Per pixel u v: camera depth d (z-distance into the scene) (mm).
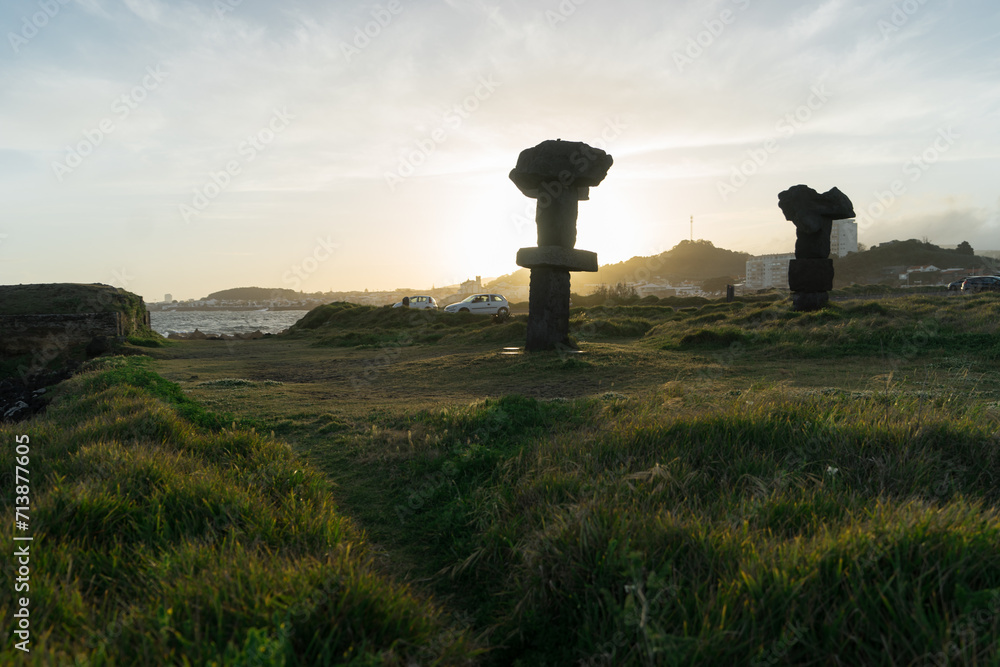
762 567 2361
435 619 2625
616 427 5223
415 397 10016
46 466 4453
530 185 13664
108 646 2102
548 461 4570
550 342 13656
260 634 2057
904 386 7934
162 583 2488
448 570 3535
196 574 2678
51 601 2395
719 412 5191
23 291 27109
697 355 12969
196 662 1974
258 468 4930
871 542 2391
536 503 3816
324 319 39219
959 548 2344
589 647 2363
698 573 2521
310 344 25266
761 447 4570
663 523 2902
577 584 2689
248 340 30688
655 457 4391
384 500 4773
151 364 17422
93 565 2812
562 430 6066
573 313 29438
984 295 20328
